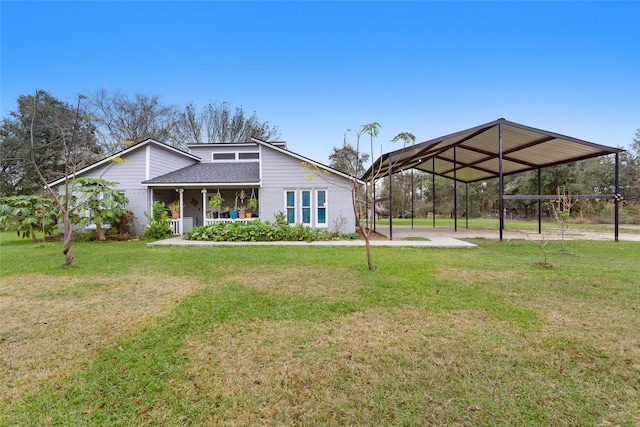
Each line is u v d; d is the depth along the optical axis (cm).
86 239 1156
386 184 3206
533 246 954
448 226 1902
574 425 188
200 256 760
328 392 222
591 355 269
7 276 562
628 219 2014
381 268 609
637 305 393
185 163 1497
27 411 203
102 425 190
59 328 332
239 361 262
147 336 311
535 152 1272
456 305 396
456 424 190
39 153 2094
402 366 254
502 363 257
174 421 193
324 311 377
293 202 1255
